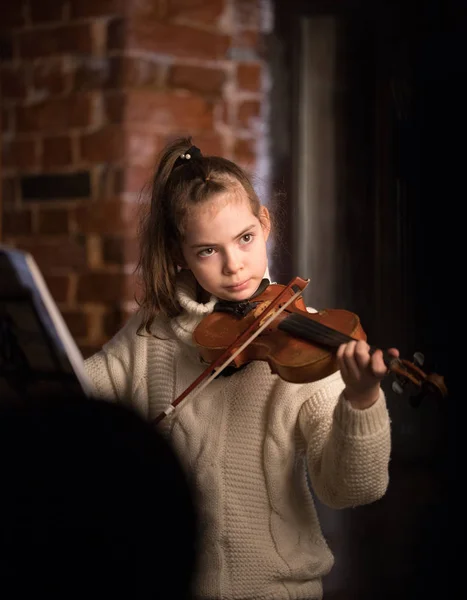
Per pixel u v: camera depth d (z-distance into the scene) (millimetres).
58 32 3510
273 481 1458
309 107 4172
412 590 2812
